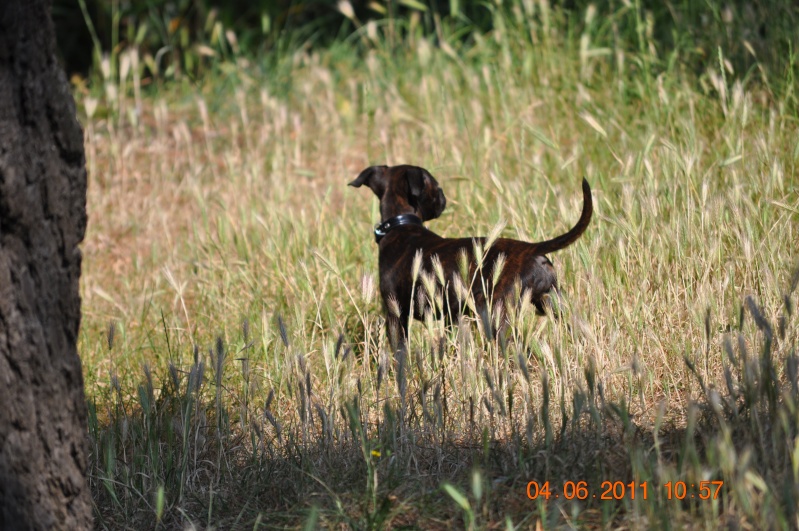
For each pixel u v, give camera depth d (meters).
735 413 6.56
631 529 6.09
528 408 7.84
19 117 5.55
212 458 8.34
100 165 19.33
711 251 9.59
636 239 10.17
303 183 17.17
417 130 18.16
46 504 5.84
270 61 23.06
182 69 25.56
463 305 9.49
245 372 8.44
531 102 17.03
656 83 15.48
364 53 22.83
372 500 6.95
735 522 5.44
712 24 16.62
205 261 13.90
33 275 5.68
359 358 10.45
